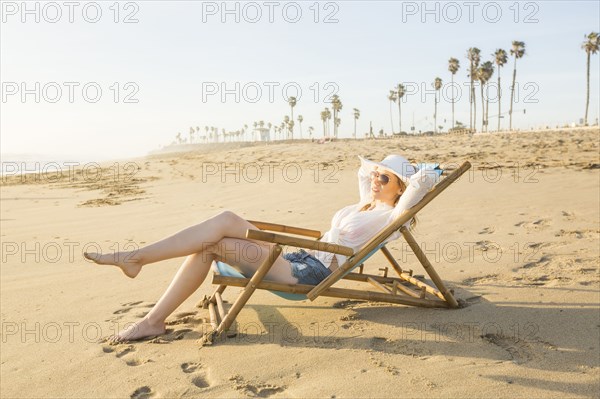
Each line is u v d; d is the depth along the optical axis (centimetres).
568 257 489
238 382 285
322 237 404
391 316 374
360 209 420
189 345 337
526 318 354
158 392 279
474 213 724
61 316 412
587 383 267
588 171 1068
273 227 433
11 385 297
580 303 373
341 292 367
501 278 445
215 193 1176
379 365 297
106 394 280
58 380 300
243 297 344
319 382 281
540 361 294
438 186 360
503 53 6931
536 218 666
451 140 2452
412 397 262
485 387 268
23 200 1227
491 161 1371
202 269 356
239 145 14862
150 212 970
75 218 947
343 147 2172
